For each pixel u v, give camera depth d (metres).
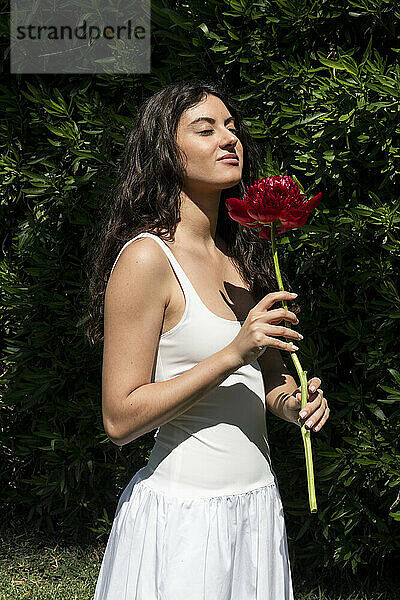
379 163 2.96
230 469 1.88
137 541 1.88
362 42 3.17
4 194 3.90
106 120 3.46
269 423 3.46
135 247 1.86
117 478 3.90
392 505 3.15
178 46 3.35
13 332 4.07
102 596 1.98
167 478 1.89
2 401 4.05
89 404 3.81
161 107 1.99
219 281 2.01
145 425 1.80
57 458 3.94
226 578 1.83
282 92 3.12
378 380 3.25
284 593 1.96
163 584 1.81
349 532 3.44
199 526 1.84
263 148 3.23
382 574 3.55
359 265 3.14
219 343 1.88
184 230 1.98
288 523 3.64
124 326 1.82
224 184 1.93
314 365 3.27
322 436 3.41
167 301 1.87
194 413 1.88
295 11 3.06
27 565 3.88
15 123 3.87
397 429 3.15
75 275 3.81
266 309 1.76
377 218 2.94
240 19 3.23
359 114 2.93
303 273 3.29
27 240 3.79
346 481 3.23
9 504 4.34
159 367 1.89
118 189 2.09
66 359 3.86
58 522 4.20
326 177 3.15
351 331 3.19
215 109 1.96
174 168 1.95
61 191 3.66
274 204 1.80
